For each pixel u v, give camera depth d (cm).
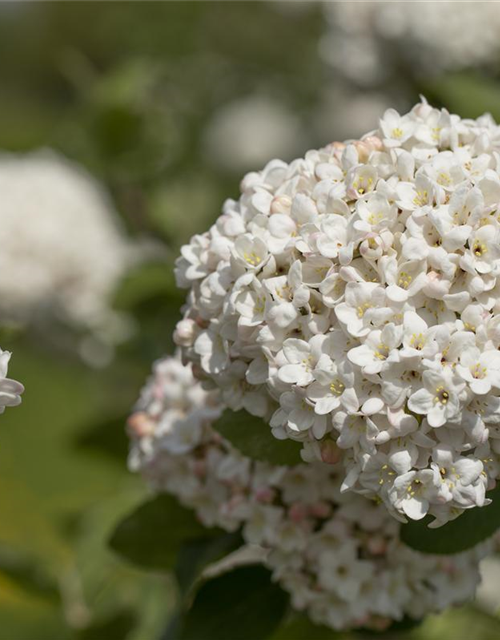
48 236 90
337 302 52
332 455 52
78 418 94
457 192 52
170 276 75
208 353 54
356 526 58
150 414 61
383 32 87
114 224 99
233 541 60
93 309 92
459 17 83
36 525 80
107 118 94
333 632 65
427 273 51
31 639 74
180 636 60
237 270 53
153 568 62
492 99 69
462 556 58
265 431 55
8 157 110
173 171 104
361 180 53
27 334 94
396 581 58
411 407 50
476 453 51
